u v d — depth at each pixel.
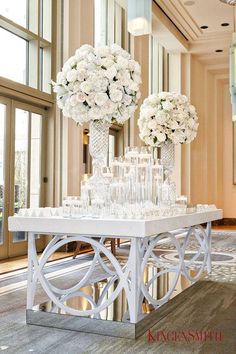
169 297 4.09
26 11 7.89
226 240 10.30
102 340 3.19
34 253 3.64
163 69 13.62
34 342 3.12
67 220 3.49
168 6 11.06
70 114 3.91
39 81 7.95
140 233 3.25
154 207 4.03
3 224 7.10
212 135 15.52
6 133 7.16
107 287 4.37
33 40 7.88
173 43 12.85
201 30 12.62
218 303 4.29
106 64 3.75
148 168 4.18
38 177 7.93
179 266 4.45
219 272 5.90
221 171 15.88
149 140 5.37
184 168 13.74
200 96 14.60
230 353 2.94
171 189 4.77
